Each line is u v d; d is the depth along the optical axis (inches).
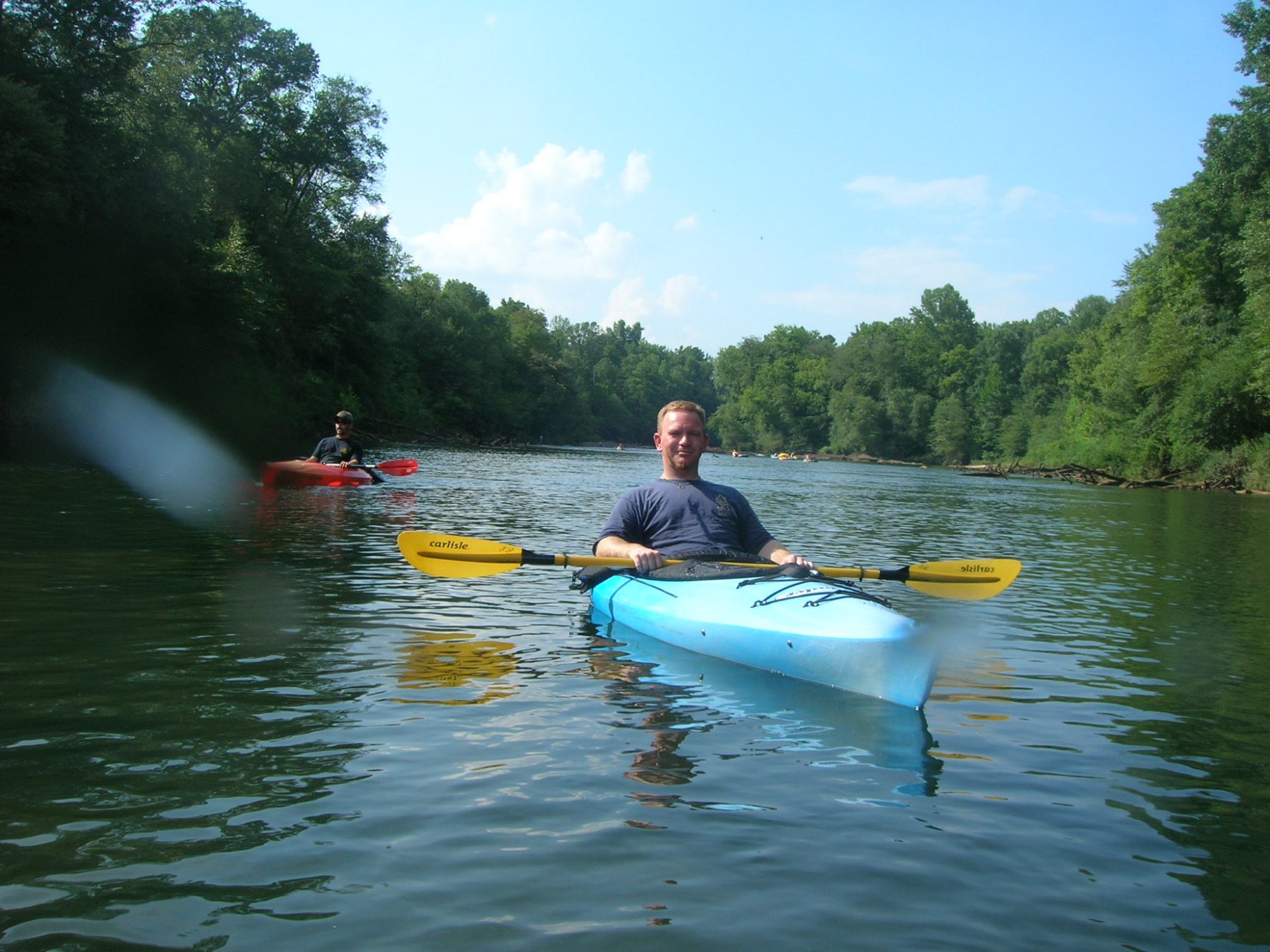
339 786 117.8
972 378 3336.6
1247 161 1393.9
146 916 86.7
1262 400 1450.5
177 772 120.3
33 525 341.7
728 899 92.9
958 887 97.3
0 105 788.6
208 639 188.9
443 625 212.4
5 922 84.8
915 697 159.8
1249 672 199.2
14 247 844.6
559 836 105.3
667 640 202.4
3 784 114.9
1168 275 1675.7
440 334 2561.5
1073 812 118.0
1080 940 88.1
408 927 86.3
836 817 113.5
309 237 1581.0
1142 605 284.8
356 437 1534.2
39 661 168.2
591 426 3806.6
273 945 82.6
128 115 1074.1
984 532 521.7
